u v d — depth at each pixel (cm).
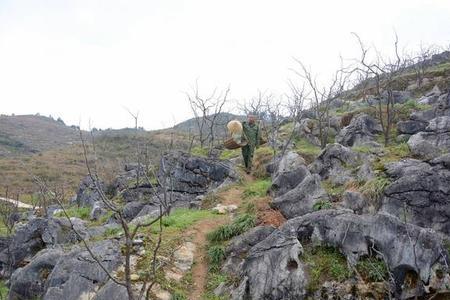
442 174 1051
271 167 1784
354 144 2055
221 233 1175
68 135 12056
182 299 960
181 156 1894
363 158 1452
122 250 1106
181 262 1092
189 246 1159
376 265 880
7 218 2492
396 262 868
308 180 1219
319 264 924
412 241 866
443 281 834
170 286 996
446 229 1002
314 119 2625
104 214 2102
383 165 1259
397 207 1057
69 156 6594
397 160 1363
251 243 1084
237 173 1805
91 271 1070
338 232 945
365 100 2947
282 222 1167
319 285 890
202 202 1559
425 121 1941
